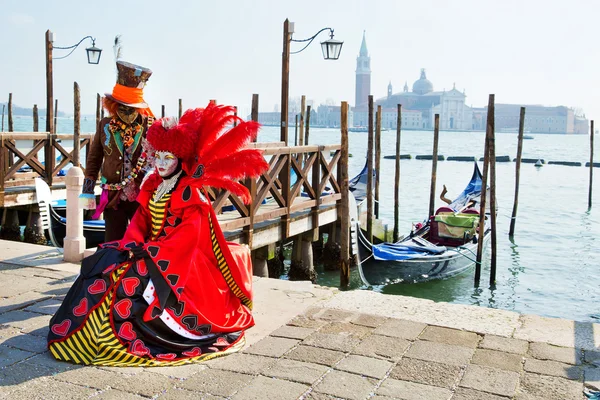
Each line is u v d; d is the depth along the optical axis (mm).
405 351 3924
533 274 13070
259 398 3258
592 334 4246
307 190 11109
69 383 3379
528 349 3982
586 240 16906
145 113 4801
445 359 3805
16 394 3242
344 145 10875
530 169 42031
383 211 21375
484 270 13305
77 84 11680
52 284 5230
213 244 4012
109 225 4914
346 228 10938
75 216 5938
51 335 3768
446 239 13359
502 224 19469
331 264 12609
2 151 11164
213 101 3980
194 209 3898
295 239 11438
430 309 4734
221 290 4035
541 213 21922
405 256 11203
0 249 6414
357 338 4129
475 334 4234
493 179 12266
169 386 3369
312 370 3615
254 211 9453
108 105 4656
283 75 12594
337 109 190625
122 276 3732
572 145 98250
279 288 5242
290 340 4082
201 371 3568
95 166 4797
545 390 3424
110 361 3615
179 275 3777
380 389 3396
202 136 3945
